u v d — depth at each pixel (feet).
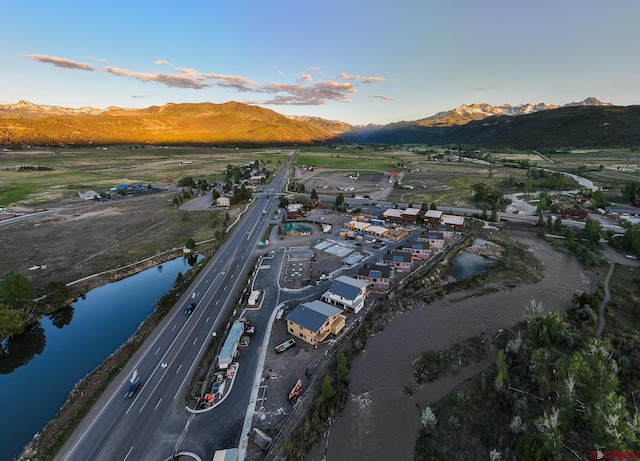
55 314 253.24
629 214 460.14
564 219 453.17
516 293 275.39
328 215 491.31
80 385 178.91
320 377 183.52
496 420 158.92
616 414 129.70
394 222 454.81
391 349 211.61
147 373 185.98
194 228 429.79
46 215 479.00
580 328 220.02
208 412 161.17
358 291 247.09
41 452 141.69
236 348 201.57
